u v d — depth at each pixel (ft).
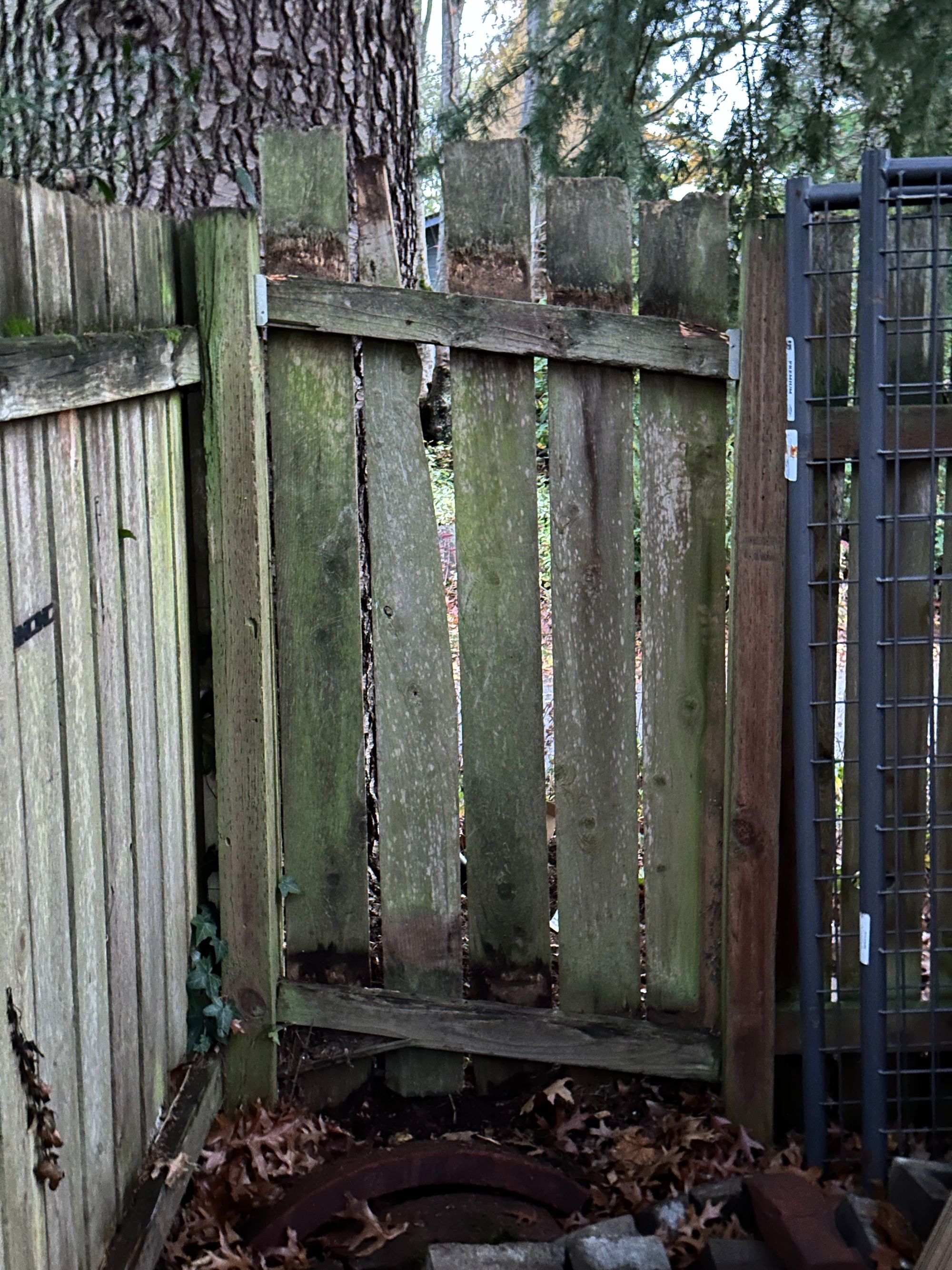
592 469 8.63
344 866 9.27
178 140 10.20
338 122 10.70
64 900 5.93
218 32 10.16
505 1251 7.00
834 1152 9.02
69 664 5.98
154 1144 7.75
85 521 6.27
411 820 9.18
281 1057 9.33
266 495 8.55
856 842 8.96
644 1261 6.82
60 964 5.89
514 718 8.99
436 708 9.02
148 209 7.52
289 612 8.93
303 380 8.59
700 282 8.23
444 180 8.20
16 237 5.35
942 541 8.60
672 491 8.60
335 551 8.84
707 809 9.02
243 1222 7.88
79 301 6.23
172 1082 8.38
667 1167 8.51
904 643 8.11
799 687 8.38
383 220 8.41
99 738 6.55
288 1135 8.71
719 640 8.76
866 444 7.82
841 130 12.99
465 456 8.63
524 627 8.86
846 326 8.30
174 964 8.36
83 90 10.12
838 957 8.94
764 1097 9.04
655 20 12.93
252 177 10.32
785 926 9.23
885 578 8.22
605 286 8.34
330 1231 7.74
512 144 8.16
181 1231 7.72
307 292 8.31
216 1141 8.50
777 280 8.11
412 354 8.54
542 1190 8.07
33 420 5.46
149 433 7.55
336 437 8.68
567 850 9.19
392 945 9.35
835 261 8.20
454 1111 9.41
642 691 8.91
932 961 8.51
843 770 8.95
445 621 8.91
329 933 9.37
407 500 8.75
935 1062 8.58
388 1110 9.46
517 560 8.77
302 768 9.14
